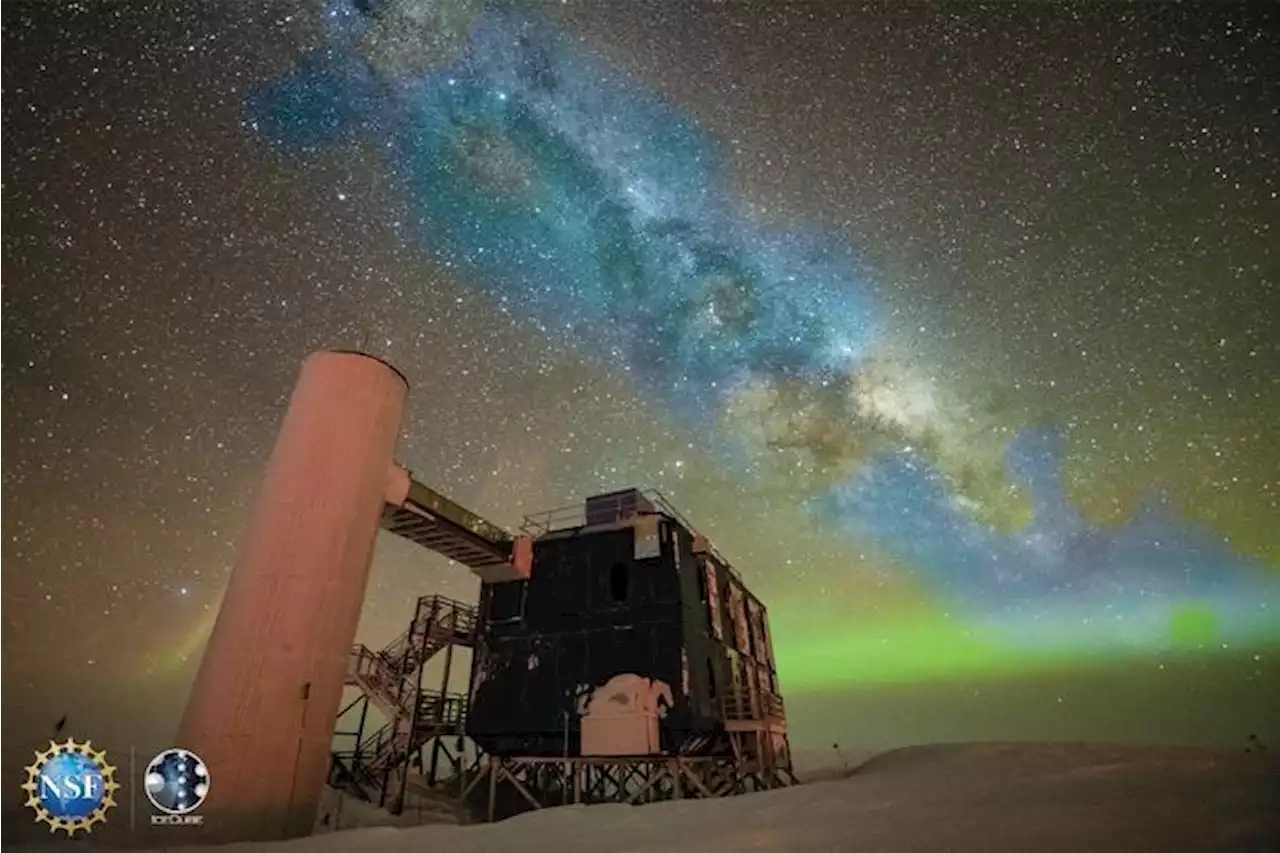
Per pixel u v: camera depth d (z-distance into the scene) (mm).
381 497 16281
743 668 24500
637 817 11922
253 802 12258
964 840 7598
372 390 16438
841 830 8984
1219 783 10047
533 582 22453
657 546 20953
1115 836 7117
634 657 19734
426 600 22359
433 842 10289
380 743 21328
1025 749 17281
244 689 12883
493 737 20531
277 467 15125
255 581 13836
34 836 11289
